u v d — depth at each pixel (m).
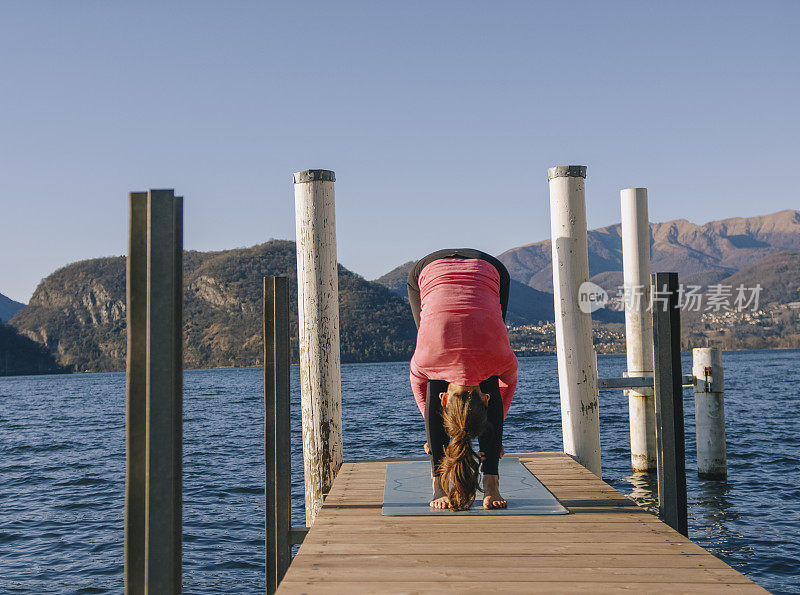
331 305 4.53
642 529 3.02
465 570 2.46
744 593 2.17
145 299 1.90
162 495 1.77
